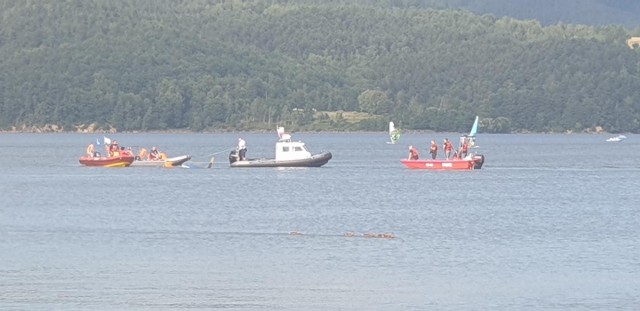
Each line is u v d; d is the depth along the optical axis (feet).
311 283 648.38
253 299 611.06
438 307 595.06
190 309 591.37
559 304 599.98
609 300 607.78
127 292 626.64
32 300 608.19
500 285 643.04
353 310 589.73
